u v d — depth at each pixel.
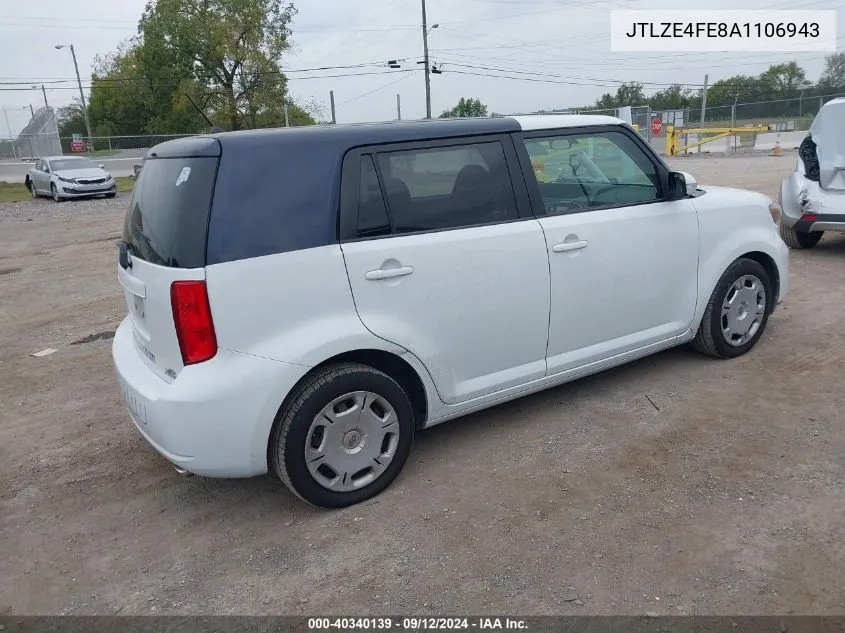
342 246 3.23
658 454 3.71
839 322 5.66
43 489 3.77
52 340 6.55
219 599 2.82
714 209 4.64
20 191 28.66
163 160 3.35
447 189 3.59
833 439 3.75
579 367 4.18
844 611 2.55
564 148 4.04
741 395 4.36
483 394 3.81
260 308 3.05
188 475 3.84
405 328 3.42
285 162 3.15
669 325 4.54
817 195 7.69
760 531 3.02
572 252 3.95
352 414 3.32
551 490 3.44
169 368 3.18
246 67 45.81
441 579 2.84
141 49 51.22
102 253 11.48
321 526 3.27
